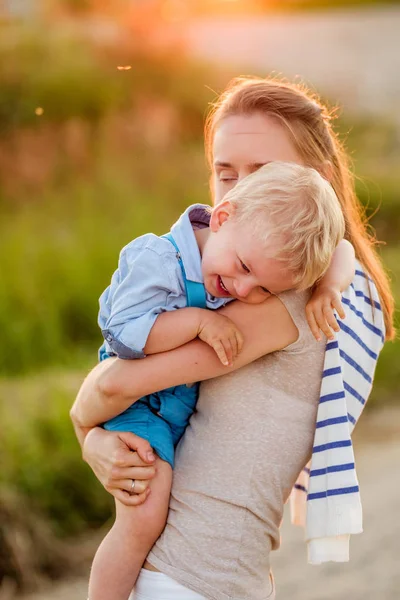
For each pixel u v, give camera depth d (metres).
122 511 2.14
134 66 13.82
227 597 2.05
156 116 12.84
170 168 11.76
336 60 18.47
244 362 2.11
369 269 2.49
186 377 2.09
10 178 11.40
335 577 4.21
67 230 9.77
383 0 26.36
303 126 2.38
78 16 15.41
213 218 2.16
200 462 2.12
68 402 6.02
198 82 14.16
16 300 8.13
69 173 11.60
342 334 2.21
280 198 2.05
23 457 5.39
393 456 5.71
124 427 2.19
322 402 2.13
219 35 19.70
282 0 24.64
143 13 14.62
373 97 16.66
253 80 2.54
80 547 5.18
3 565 4.93
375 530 4.56
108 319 2.16
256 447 2.10
